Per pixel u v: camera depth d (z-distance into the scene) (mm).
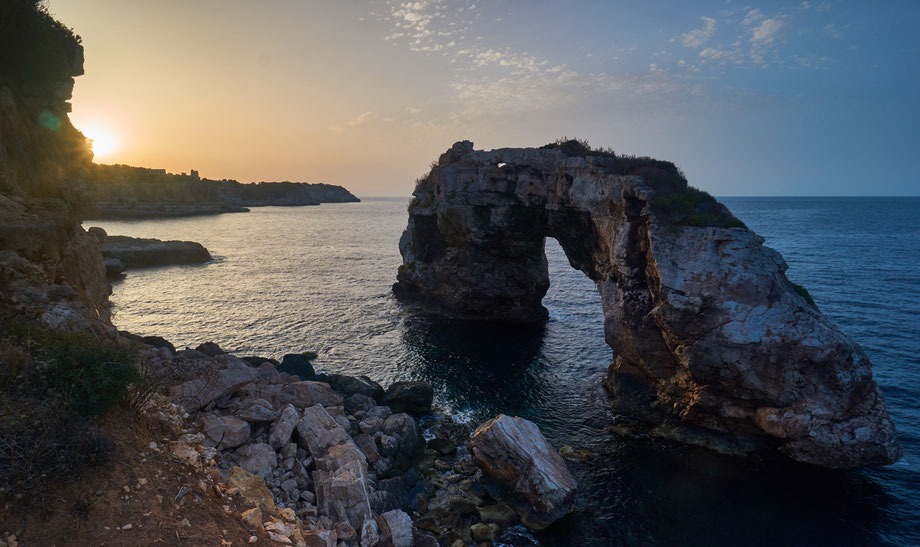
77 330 16672
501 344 46469
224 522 11930
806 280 68438
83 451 11047
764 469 25812
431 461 24781
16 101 27062
